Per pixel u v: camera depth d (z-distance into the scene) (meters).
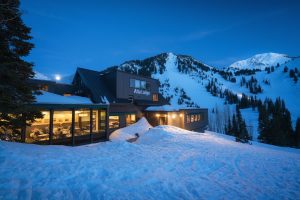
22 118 11.06
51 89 22.09
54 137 15.27
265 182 6.41
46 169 5.84
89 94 22.48
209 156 9.61
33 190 4.58
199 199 4.93
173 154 9.66
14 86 10.08
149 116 26.95
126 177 5.99
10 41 10.60
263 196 5.32
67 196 4.52
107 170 6.36
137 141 16.78
